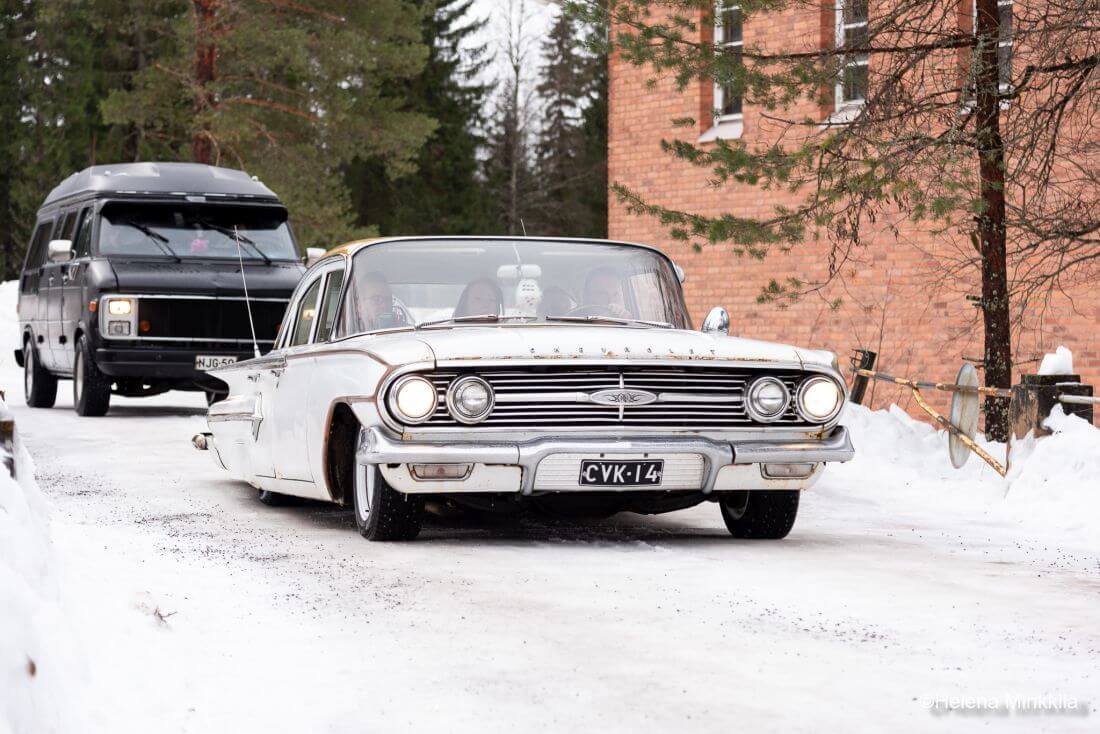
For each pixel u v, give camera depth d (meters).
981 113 11.86
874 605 6.10
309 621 5.70
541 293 8.66
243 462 10.00
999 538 8.49
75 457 12.95
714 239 12.07
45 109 58.78
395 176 41.28
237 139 37.41
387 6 39.09
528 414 7.51
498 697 4.52
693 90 20.67
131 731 4.11
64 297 18.84
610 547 7.89
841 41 12.77
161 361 17.53
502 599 6.19
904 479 11.18
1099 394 16.22
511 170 72.62
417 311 8.48
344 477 8.39
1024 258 12.90
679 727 4.17
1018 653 5.17
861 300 18.70
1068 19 11.23
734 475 7.73
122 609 5.27
